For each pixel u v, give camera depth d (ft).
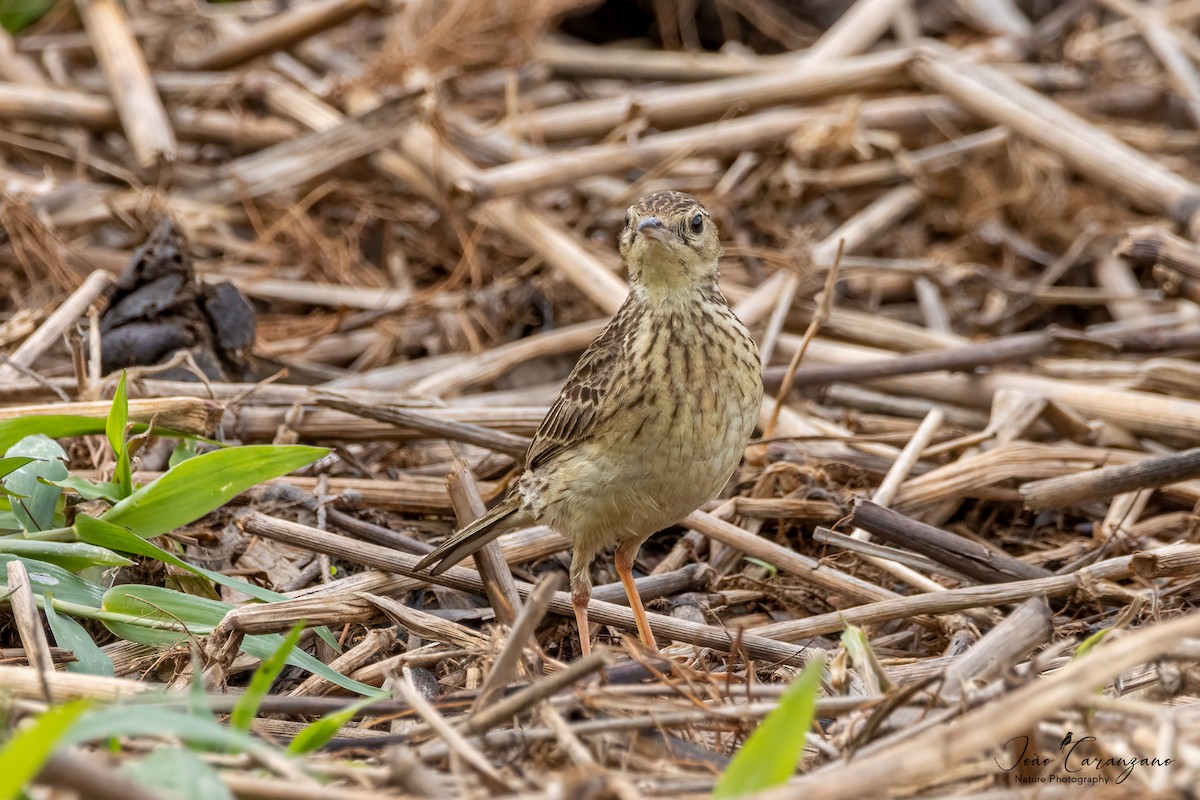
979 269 47.19
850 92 51.06
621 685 24.09
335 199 50.19
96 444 34.40
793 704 18.69
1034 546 35.24
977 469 35.50
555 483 29.04
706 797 19.54
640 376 27.73
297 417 35.73
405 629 29.17
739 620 31.76
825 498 34.68
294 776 18.98
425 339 45.39
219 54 53.21
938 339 43.70
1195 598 30.19
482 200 44.68
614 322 29.91
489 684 22.39
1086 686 17.85
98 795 15.61
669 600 32.09
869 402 41.65
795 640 29.09
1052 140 47.09
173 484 28.02
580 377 29.30
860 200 52.39
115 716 18.35
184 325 38.50
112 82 50.16
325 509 32.76
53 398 35.63
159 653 27.32
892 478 35.37
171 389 36.35
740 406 28.58
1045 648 27.66
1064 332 40.16
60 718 16.05
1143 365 41.86
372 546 30.48
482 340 45.65
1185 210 43.75
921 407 41.39
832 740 22.56
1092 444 38.58
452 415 36.68
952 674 23.95
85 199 47.44
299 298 46.21
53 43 55.52
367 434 36.11
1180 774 18.66
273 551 32.07
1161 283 40.04
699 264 28.53
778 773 18.78
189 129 51.39
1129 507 34.91
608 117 51.70
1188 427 37.50
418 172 47.96
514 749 21.24
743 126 49.70
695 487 28.73
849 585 31.22
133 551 27.81
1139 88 56.34
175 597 27.37
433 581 30.50
